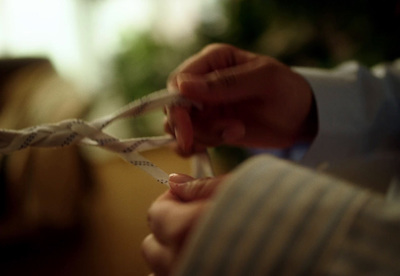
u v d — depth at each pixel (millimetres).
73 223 1022
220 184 261
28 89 965
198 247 206
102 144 335
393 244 189
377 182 476
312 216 206
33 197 914
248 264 198
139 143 352
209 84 383
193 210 248
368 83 480
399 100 487
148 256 262
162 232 254
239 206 215
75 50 1894
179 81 383
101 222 1120
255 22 882
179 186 272
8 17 1757
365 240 193
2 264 940
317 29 813
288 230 203
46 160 915
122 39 1546
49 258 977
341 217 203
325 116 452
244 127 414
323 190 217
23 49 1808
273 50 839
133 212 1184
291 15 831
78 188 1018
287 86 429
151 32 1596
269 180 221
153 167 335
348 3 768
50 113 914
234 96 396
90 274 935
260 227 207
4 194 896
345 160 476
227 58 431
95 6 1885
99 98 1606
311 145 460
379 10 732
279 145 461
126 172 1512
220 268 200
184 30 1653
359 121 463
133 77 1377
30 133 313
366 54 752
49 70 1065
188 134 373
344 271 186
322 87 455
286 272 193
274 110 432
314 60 822
